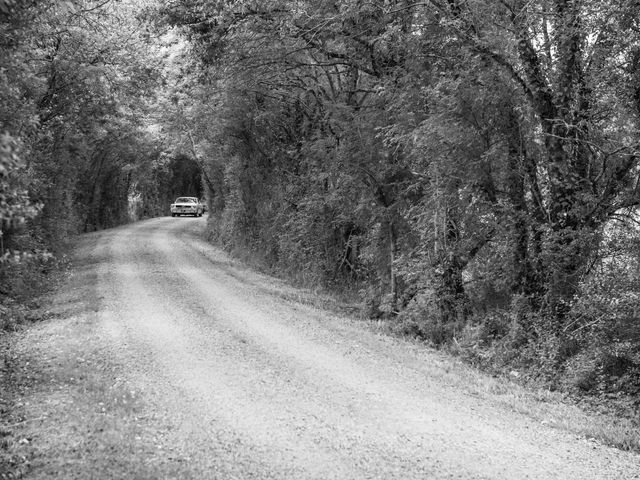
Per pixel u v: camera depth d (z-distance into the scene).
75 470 5.51
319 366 10.04
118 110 26.83
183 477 5.46
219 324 13.23
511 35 11.21
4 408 7.41
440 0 12.44
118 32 21.03
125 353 10.44
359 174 16.16
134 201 58.56
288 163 25.25
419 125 12.98
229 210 31.91
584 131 11.11
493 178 12.35
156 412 7.47
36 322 13.41
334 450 6.43
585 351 9.98
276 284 20.97
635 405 8.70
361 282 19.50
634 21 9.93
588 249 10.87
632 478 5.94
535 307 11.48
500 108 11.77
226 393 8.38
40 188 19.02
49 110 19.77
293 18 16.44
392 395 8.56
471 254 13.05
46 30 14.80
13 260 7.25
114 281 19.14
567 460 6.37
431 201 13.09
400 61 14.45
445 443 6.75
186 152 40.62
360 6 14.48
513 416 7.85
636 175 10.94
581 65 11.20
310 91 22.19
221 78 21.03
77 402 7.59
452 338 12.59
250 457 6.16
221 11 16.83
